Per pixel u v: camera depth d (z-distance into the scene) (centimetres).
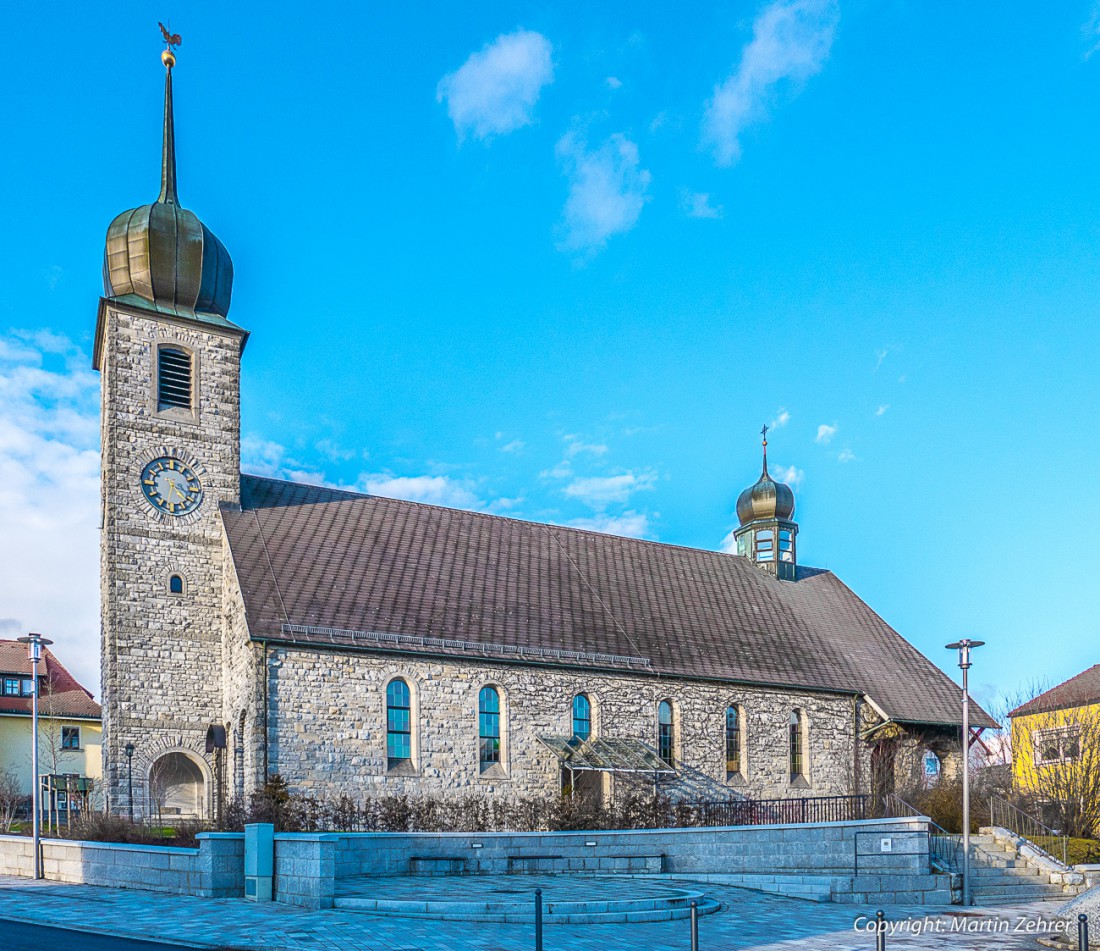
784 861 2639
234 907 1898
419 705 3331
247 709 3138
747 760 4044
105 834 2631
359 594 3472
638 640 3972
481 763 3425
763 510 5128
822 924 1975
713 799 3884
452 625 3541
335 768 3141
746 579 4875
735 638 4322
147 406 3584
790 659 4366
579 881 2358
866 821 2528
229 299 3919
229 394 3766
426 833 2420
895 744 4369
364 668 3259
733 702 4069
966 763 2497
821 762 4244
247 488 3819
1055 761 3794
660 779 3784
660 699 3872
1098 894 1830
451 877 2367
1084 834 3425
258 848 2016
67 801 3866
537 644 3669
